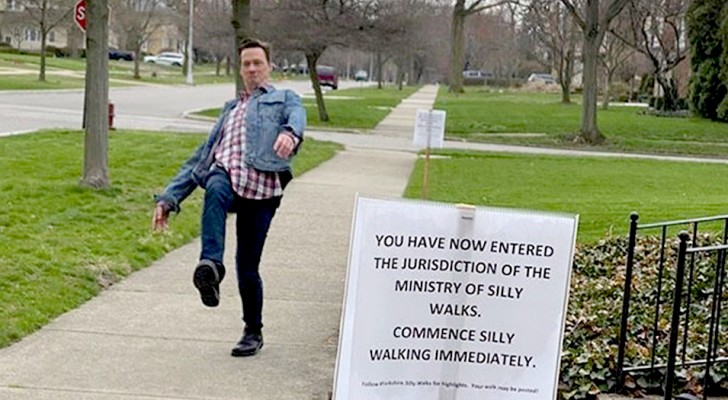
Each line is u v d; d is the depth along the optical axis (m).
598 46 31.75
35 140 18.67
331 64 108.75
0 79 45.69
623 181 18.88
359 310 4.10
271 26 32.03
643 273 8.55
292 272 8.63
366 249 4.09
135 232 9.78
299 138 5.30
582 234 11.13
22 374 5.43
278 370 5.74
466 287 4.12
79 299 7.15
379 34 32.34
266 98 5.56
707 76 45.41
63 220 10.15
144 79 65.62
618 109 55.31
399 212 4.08
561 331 4.16
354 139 29.19
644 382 5.62
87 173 12.38
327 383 5.54
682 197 15.73
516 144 30.91
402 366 4.13
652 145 32.06
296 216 12.06
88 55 12.21
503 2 59.38
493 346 4.15
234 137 5.54
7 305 6.62
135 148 18.42
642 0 48.72
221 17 48.88
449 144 29.62
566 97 59.53
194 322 6.73
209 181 5.44
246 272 5.88
